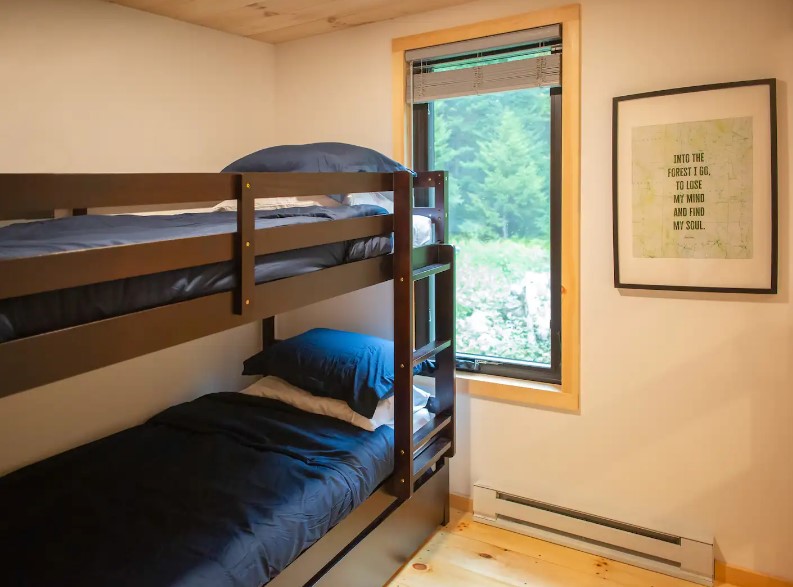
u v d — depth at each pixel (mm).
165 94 2609
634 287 2230
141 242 1237
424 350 2299
